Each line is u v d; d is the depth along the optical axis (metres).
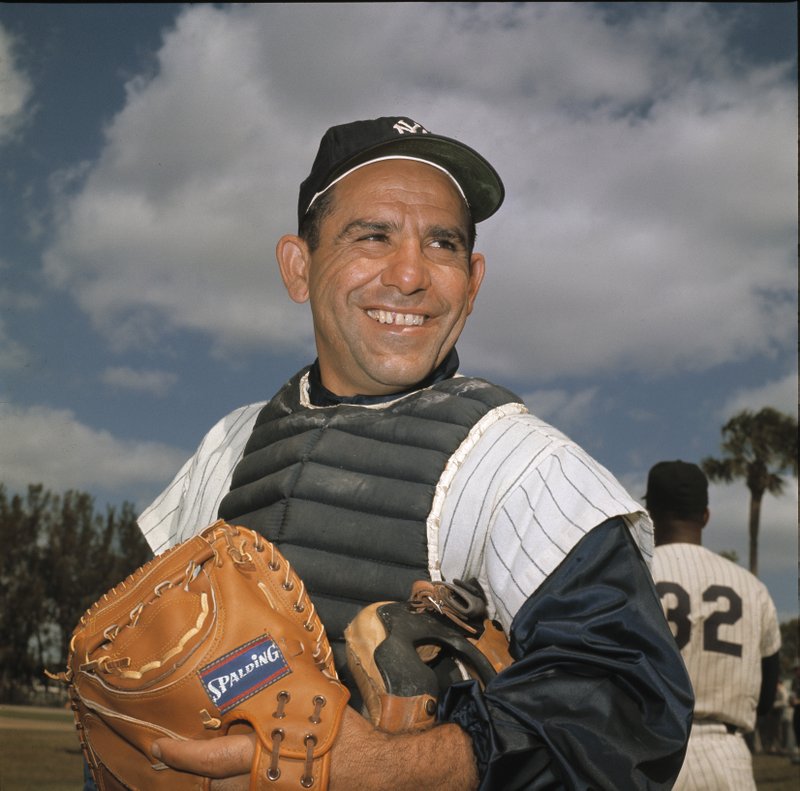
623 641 0.91
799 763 8.84
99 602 0.93
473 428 1.08
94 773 0.96
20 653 12.76
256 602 0.89
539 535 0.97
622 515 0.98
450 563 1.04
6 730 7.84
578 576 0.95
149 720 0.86
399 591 1.02
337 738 0.83
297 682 0.85
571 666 0.90
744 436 20.84
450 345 1.22
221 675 0.84
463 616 0.97
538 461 1.03
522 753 0.85
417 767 0.84
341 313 1.18
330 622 1.01
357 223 1.18
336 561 1.04
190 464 1.44
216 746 0.83
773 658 2.77
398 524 1.04
